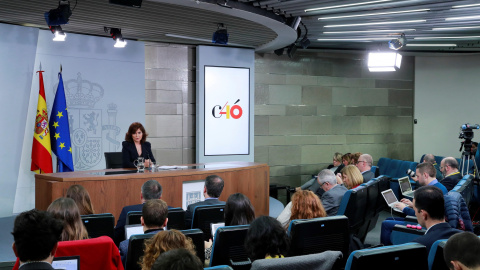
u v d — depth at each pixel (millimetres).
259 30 8070
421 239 3123
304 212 3641
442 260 2430
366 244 5965
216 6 6219
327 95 10648
